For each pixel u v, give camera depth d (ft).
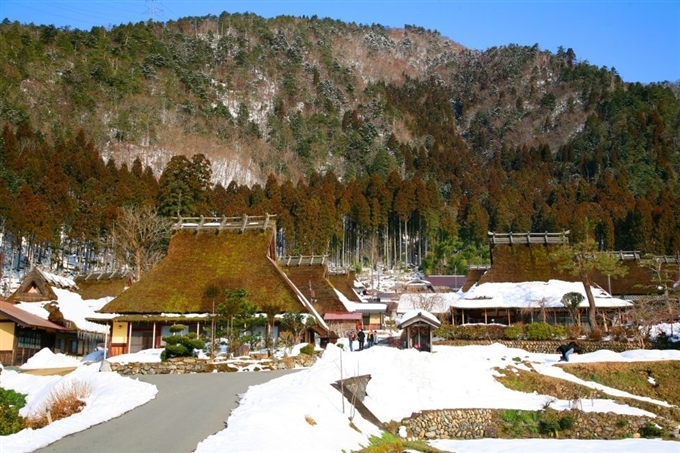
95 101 581.53
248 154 601.21
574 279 183.52
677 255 211.00
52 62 597.93
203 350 118.32
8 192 282.77
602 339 142.31
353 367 94.38
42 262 286.05
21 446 50.96
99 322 147.13
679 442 83.71
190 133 604.08
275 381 86.33
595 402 96.73
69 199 300.40
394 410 87.61
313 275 186.09
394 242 430.61
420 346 128.77
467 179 531.09
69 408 69.97
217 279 151.02
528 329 149.38
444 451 75.25
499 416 90.99
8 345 139.64
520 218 419.54
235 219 169.99
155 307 144.87
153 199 294.46
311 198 385.09
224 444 49.93
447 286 337.52
